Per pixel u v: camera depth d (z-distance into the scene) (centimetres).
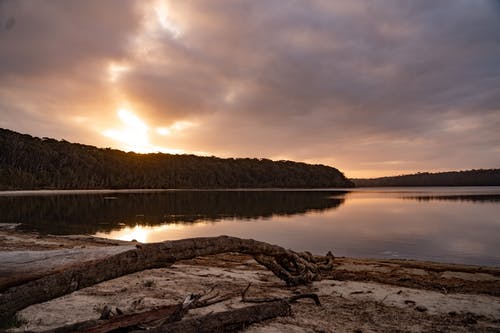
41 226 2367
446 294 683
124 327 377
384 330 473
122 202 5547
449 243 1864
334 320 507
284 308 507
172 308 436
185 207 4622
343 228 2509
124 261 456
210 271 876
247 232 2284
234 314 437
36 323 451
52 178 12719
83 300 572
